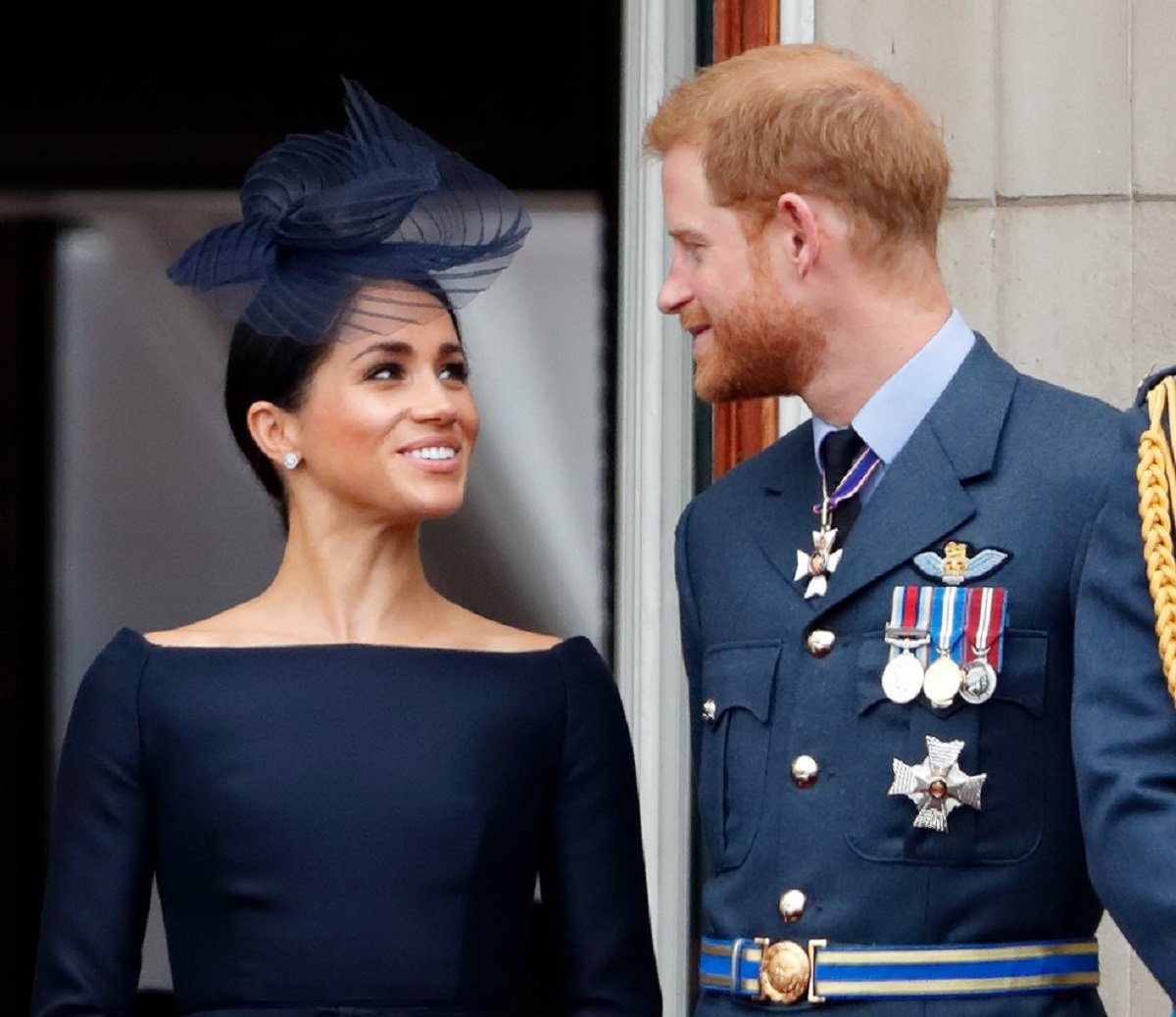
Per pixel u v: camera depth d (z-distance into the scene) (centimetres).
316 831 1236
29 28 2198
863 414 1235
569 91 2095
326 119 2195
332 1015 1222
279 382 1281
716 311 1238
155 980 1928
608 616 2028
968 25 1653
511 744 1267
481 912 1249
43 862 2127
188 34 2194
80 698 1274
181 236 2183
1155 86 1638
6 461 2134
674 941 1669
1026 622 1178
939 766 1167
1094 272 1634
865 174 1214
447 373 1287
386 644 1285
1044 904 1177
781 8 1664
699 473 1698
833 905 1180
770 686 1217
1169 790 1059
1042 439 1212
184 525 2130
